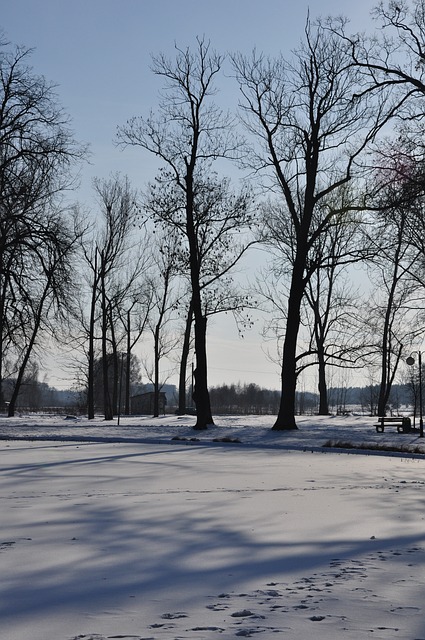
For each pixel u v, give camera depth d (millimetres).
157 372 66000
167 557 8344
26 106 37781
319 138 39500
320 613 5957
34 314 39031
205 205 43531
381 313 59125
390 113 32500
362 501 13570
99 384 86625
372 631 5438
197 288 42188
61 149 38094
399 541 9398
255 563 8016
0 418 56031
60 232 38531
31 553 8562
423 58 31703
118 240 59719
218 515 11531
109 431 40281
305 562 8078
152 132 41875
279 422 40469
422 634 5359
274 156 40719
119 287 64750
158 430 41062
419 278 51031
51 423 49375
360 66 32844
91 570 7680
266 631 5434
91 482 16672
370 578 7281
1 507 12406
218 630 5473
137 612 6047
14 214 37406
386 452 28016
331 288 62875
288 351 40438
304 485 16469
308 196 40031
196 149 41969
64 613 6035
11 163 38125
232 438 35000
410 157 29797
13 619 5863
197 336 42250
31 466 20875
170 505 12719
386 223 33031
